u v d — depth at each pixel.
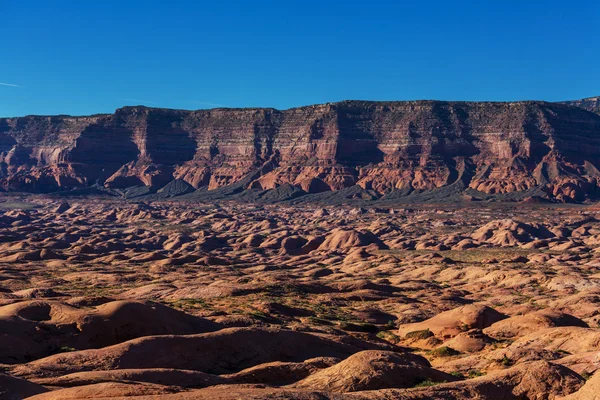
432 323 65.56
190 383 30.03
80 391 24.58
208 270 129.75
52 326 43.06
